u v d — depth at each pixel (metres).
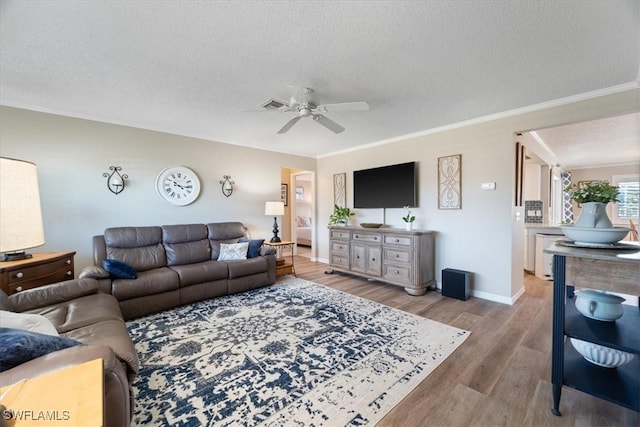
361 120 3.48
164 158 3.88
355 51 1.94
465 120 3.49
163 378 1.80
